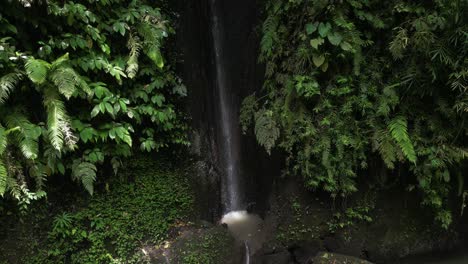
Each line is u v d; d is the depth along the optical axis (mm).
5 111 3309
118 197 4273
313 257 4648
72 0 3605
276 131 4363
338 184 4434
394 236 4758
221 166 5742
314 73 4180
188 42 4980
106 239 4188
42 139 3482
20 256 3672
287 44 4418
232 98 5820
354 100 4160
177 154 4789
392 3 4000
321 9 4031
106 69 3727
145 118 4340
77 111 3744
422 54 3863
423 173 4219
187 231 4707
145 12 4008
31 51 3451
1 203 3529
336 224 4742
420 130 4129
